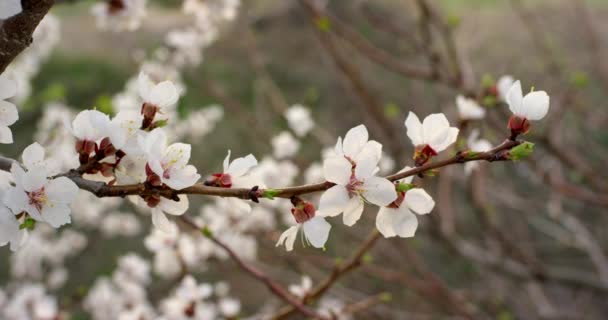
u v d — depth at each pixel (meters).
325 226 0.43
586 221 1.51
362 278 1.34
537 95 0.43
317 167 1.00
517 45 1.66
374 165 0.42
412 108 1.47
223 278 1.58
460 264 1.52
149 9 2.15
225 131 1.89
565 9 1.81
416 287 1.05
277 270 1.25
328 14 0.97
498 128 0.88
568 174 1.33
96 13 0.74
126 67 2.25
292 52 2.15
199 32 1.01
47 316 0.93
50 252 1.46
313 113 1.90
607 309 1.36
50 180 0.42
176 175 0.43
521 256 1.18
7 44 0.42
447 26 0.93
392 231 0.44
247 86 1.99
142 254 1.73
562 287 1.42
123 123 0.43
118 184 0.43
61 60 2.29
